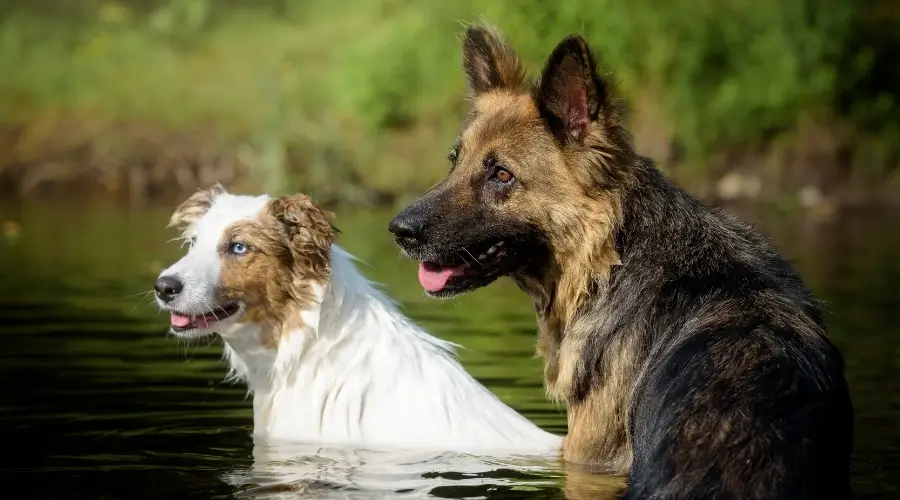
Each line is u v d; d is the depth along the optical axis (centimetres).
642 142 2888
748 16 2948
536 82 896
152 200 2795
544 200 862
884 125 3064
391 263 1945
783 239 2262
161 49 3359
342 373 990
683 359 759
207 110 3022
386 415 972
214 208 1016
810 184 2939
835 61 3038
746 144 2975
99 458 900
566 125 855
